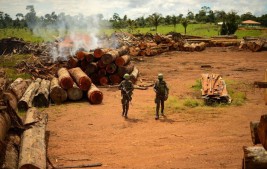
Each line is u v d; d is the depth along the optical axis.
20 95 15.34
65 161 9.30
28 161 7.89
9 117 9.84
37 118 11.02
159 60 35.00
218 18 109.25
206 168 8.59
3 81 14.71
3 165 7.87
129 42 41.66
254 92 18.25
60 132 12.00
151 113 14.40
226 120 13.02
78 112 14.90
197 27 97.62
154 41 43.56
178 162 9.05
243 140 10.70
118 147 10.38
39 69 22.95
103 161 9.29
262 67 28.31
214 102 15.61
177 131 11.80
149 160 9.27
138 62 33.59
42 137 9.71
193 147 10.18
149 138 11.14
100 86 20.89
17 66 25.58
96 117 14.00
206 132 11.61
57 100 16.75
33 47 40.03
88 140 11.10
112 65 21.00
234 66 29.42
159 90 13.38
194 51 42.19
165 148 10.17
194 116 13.69
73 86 17.17
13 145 9.14
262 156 6.27
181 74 25.83
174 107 15.14
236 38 50.31
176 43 42.53
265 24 103.94
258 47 39.50
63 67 22.75
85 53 20.97
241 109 14.66
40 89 16.69
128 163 9.09
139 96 18.12
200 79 21.50
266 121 5.39
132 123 12.97
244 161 6.42
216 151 9.79
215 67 29.06
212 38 50.34
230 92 17.66
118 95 18.64
